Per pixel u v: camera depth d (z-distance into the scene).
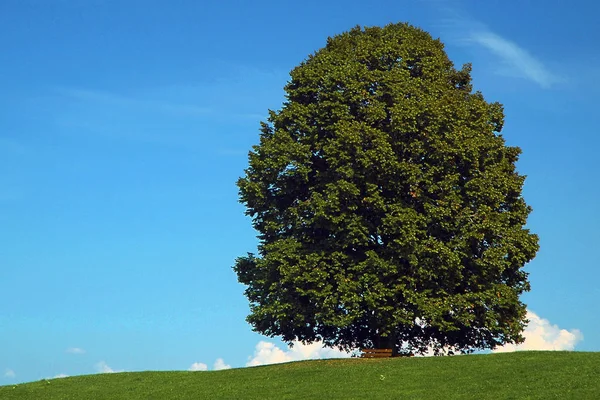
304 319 44.34
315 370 39.75
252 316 45.56
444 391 33.09
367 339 48.19
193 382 39.66
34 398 38.12
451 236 44.53
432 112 44.44
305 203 45.19
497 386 32.97
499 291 44.62
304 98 48.97
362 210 45.06
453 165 44.78
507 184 45.88
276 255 44.28
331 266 43.78
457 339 47.53
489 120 49.72
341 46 50.06
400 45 48.47
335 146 44.72
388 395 33.16
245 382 38.47
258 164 46.56
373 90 47.06
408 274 43.66
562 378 33.19
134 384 40.28
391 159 43.59
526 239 45.00
